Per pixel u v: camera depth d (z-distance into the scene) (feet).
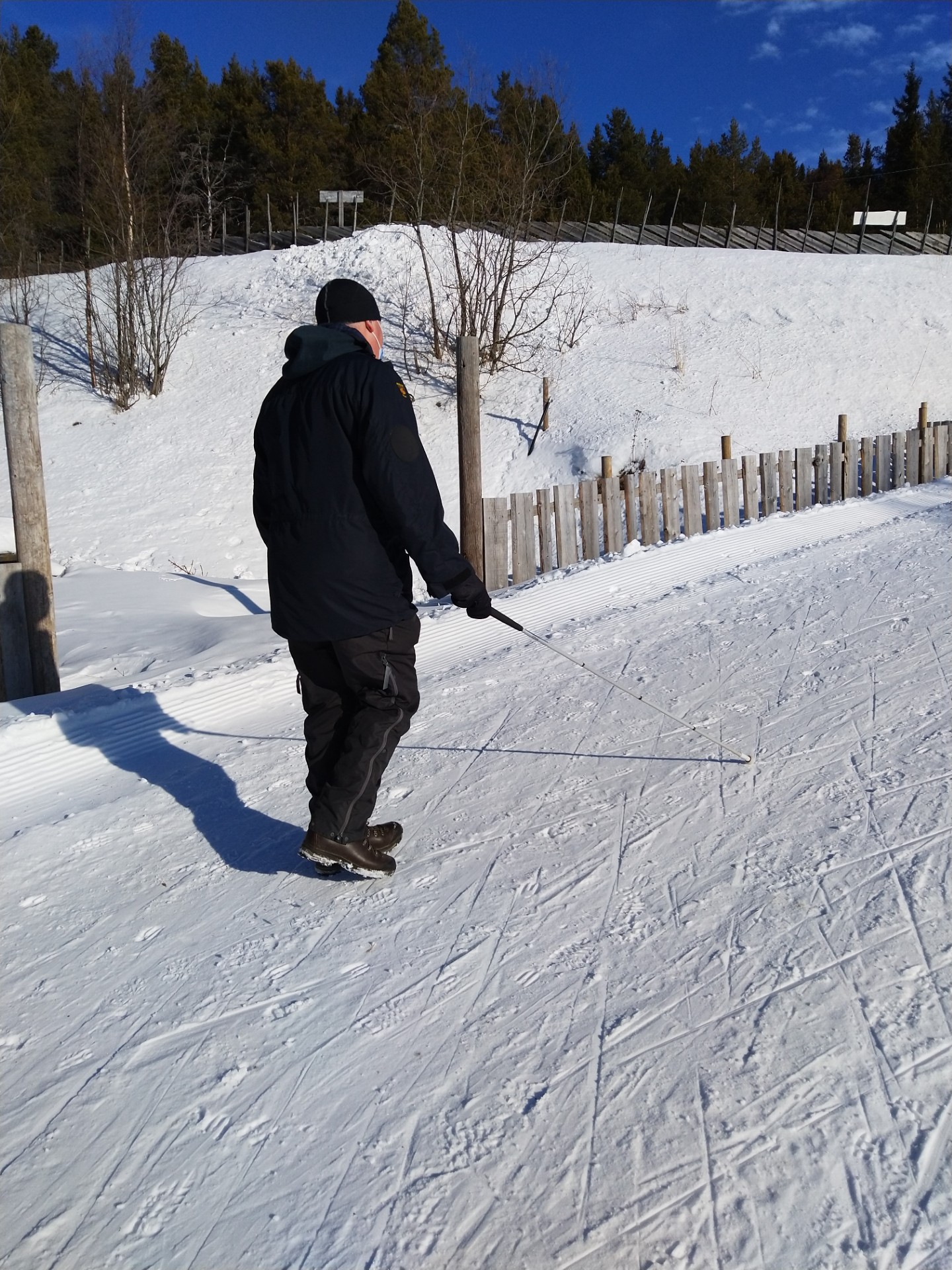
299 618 9.27
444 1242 5.44
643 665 17.11
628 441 56.70
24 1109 6.97
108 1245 5.70
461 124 74.95
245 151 124.36
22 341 18.88
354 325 9.45
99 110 76.59
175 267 81.15
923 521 30.99
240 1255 5.52
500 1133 6.21
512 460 58.34
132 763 15.03
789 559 26.58
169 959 8.87
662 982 7.57
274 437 9.18
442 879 9.81
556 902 9.02
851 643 16.63
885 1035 6.59
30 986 8.67
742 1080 6.37
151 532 51.44
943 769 10.77
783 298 76.84
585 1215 5.50
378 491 8.73
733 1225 5.31
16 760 15.33
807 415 60.39
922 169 175.83
